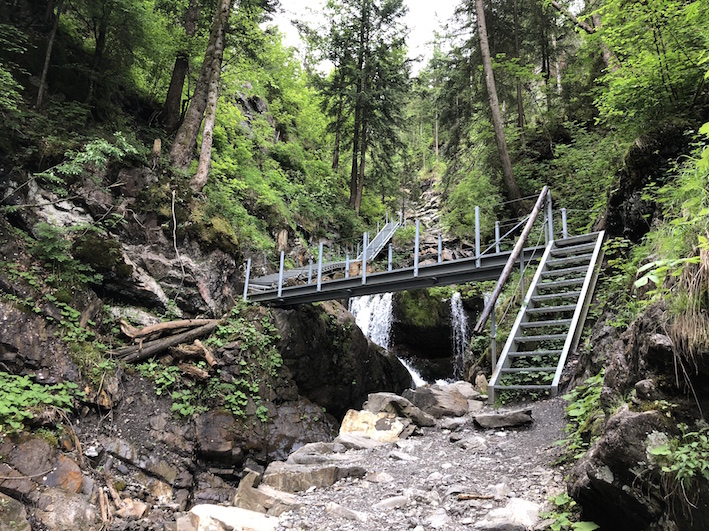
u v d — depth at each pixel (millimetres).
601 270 7094
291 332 11859
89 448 7133
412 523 3283
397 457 4988
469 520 3168
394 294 18281
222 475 8828
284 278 13406
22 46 11117
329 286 11039
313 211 20391
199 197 12344
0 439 5930
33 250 8281
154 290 9977
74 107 10516
